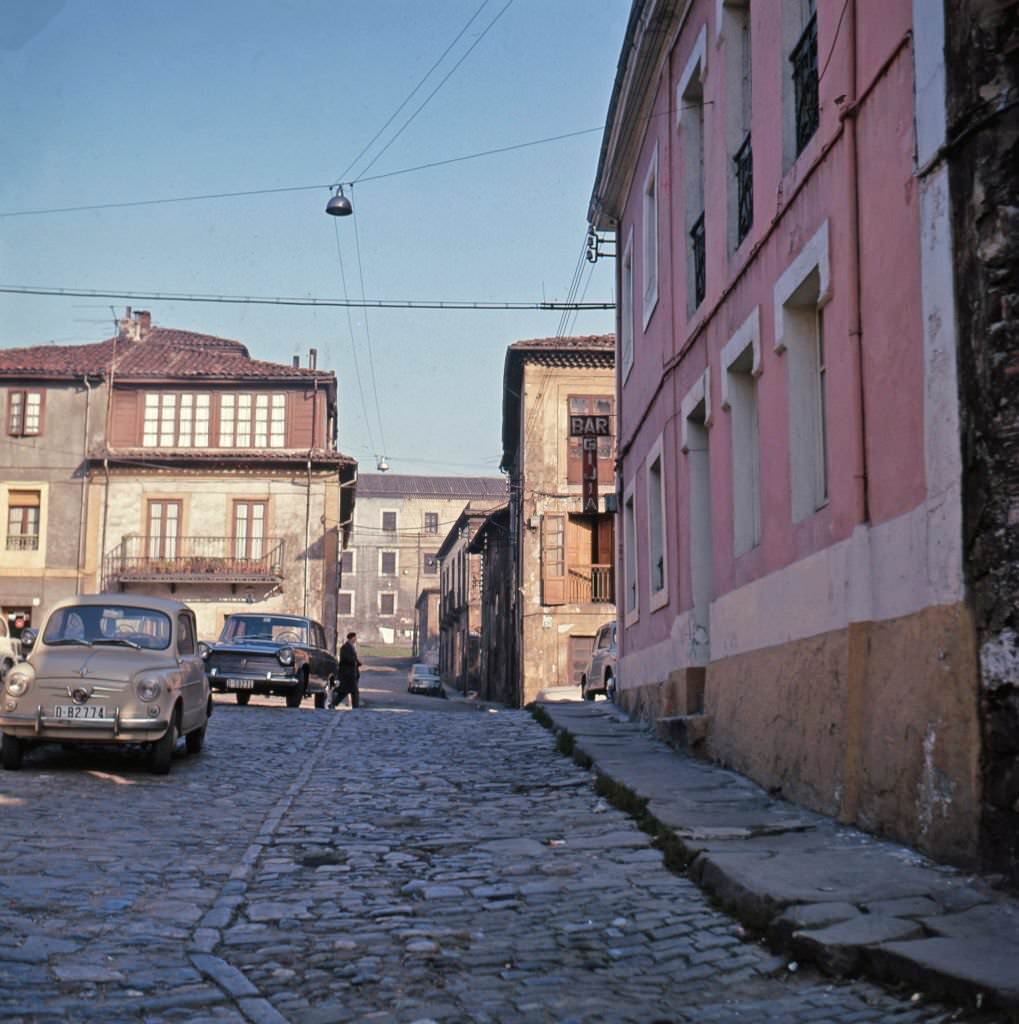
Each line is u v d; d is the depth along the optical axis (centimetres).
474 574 6531
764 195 1085
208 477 4491
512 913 670
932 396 707
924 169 723
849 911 578
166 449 4491
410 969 564
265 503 4488
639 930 624
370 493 10356
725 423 1216
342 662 2977
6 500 4462
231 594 4466
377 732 1783
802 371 997
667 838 809
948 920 557
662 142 1570
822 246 905
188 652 1415
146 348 4866
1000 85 661
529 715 2000
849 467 850
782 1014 488
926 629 710
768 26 1086
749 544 1168
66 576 4425
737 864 687
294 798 1134
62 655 1288
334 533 4497
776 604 1019
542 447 4197
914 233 748
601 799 1065
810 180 947
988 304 653
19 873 752
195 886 746
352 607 10138
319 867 812
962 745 658
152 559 4431
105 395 4509
